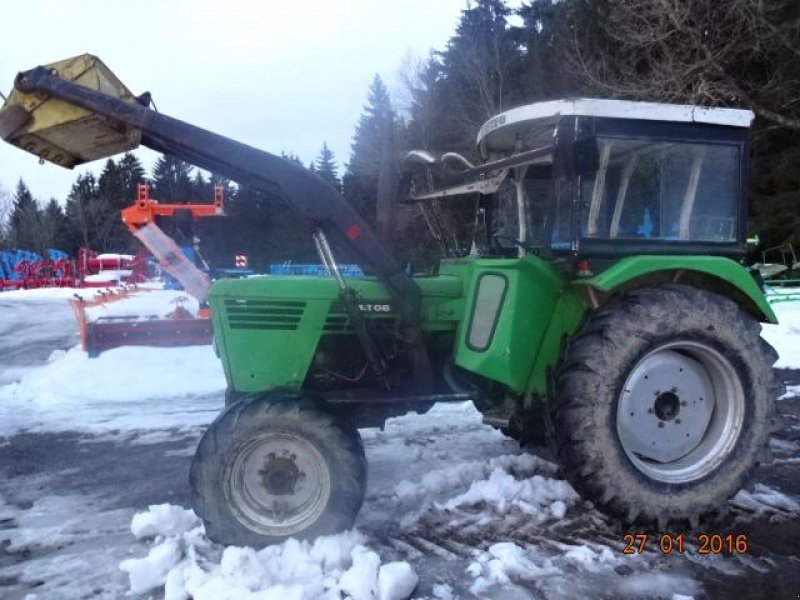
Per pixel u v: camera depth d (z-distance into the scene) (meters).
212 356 8.84
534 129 4.17
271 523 3.50
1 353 11.48
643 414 3.78
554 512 3.95
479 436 5.66
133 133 3.69
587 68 14.10
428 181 5.04
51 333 14.23
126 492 4.67
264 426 3.47
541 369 3.90
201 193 56.22
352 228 3.71
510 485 4.19
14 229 52.97
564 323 3.89
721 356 3.79
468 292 4.03
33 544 3.81
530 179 4.34
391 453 5.21
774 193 18.38
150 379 8.08
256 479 3.54
